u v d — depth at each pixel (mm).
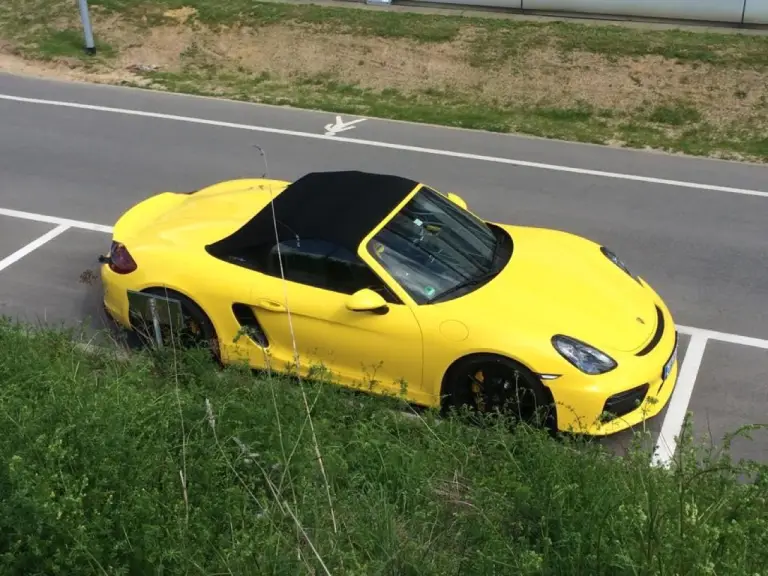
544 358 4938
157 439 4406
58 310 6945
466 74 13633
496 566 3602
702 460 4707
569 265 5797
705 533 3406
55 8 16422
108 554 3621
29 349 5434
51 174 9961
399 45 14438
